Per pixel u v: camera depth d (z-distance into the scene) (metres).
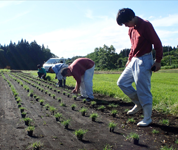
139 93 3.63
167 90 8.92
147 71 3.56
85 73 6.33
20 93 7.38
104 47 72.00
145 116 3.63
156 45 3.38
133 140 2.79
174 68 51.75
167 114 4.59
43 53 68.38
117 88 8.88
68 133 3.19
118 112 4.75
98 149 2.57
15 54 60.97
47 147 2.58
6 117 4.01
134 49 3.70
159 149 2.59
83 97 6.76
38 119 3.96
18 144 2.65
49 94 7.37
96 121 3.94
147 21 3.45
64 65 10.29
